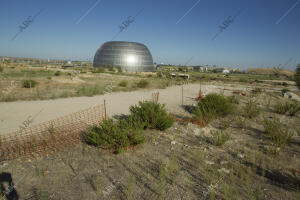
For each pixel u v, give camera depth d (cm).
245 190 357
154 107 741
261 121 878
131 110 770
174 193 344
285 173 424
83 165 441
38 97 1329
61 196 331
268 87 3475
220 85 3262
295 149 567
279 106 1106
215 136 610
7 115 868
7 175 395
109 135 528
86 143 570
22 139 594
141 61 10781
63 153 503
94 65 11100
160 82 2889
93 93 1563
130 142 545
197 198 331
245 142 611
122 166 440
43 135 630
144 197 331
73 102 1210
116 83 2434
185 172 418
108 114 920
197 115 830
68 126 723
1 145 546
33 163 448
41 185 362
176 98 1515
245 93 2034
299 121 922
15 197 326
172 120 708
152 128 725
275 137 624
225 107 924
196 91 2077
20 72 3644
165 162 459
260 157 498
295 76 1648
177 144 580
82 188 355
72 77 2977
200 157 491
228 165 454
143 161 465
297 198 338
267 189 362
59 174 402
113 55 10675
